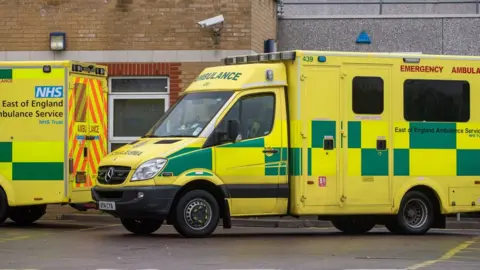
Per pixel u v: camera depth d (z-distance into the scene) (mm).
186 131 20141
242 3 28219
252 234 22000
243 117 20109
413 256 16875
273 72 20484
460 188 21891
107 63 28406
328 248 18141
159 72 28344
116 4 28438
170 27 28359
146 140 20438
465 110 21969
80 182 23219
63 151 22750
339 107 20766
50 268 14930
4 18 28500
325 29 31562
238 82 20297
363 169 20953
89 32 28453
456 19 31234
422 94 21594
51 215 27297
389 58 21250
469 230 25297
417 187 21641
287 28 31672
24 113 22844
